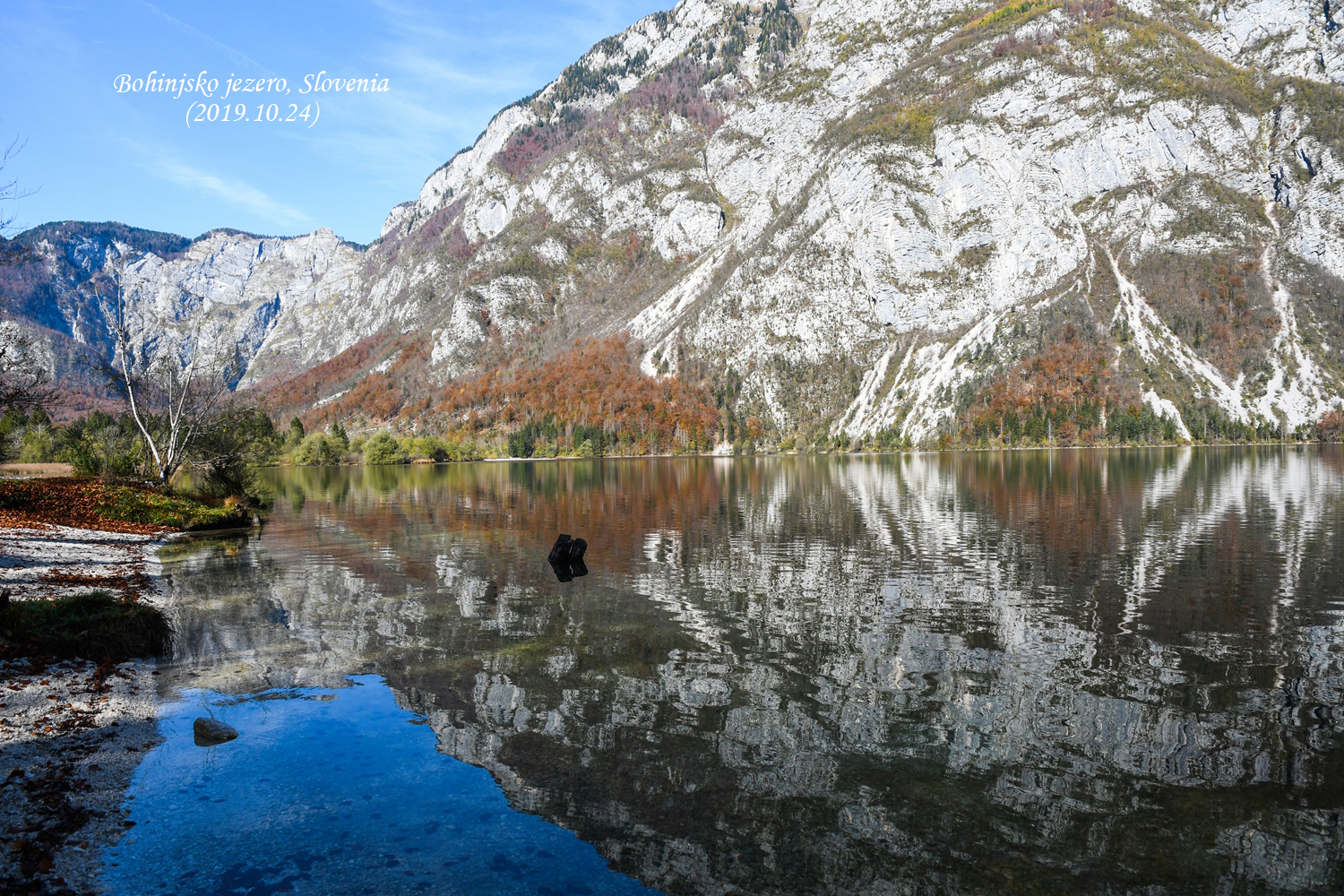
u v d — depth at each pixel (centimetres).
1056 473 9325
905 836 1070
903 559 3325
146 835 1009
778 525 4619
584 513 5562
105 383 5241
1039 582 2816
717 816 1110
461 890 897
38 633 1802
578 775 1234
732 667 1811
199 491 5731
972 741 1394
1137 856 1033
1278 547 3509
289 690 1623
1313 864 1014
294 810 1093
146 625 2062
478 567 3191
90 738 1326
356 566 3200
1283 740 1405
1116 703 1585
